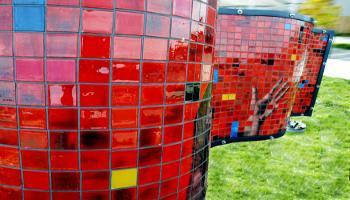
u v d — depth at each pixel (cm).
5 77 96
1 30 94
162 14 103
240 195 255
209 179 281
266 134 347
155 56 103
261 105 331
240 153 338
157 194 116
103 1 93
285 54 328
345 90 623
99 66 96
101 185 104
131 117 103
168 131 113
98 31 94
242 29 300
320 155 344
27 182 102
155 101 107
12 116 98
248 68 312
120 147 103
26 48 93
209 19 126
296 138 397
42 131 98
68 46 93
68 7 92
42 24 92
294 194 260
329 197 256
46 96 96
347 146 374
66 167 100
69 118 97
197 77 121
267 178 287
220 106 308
